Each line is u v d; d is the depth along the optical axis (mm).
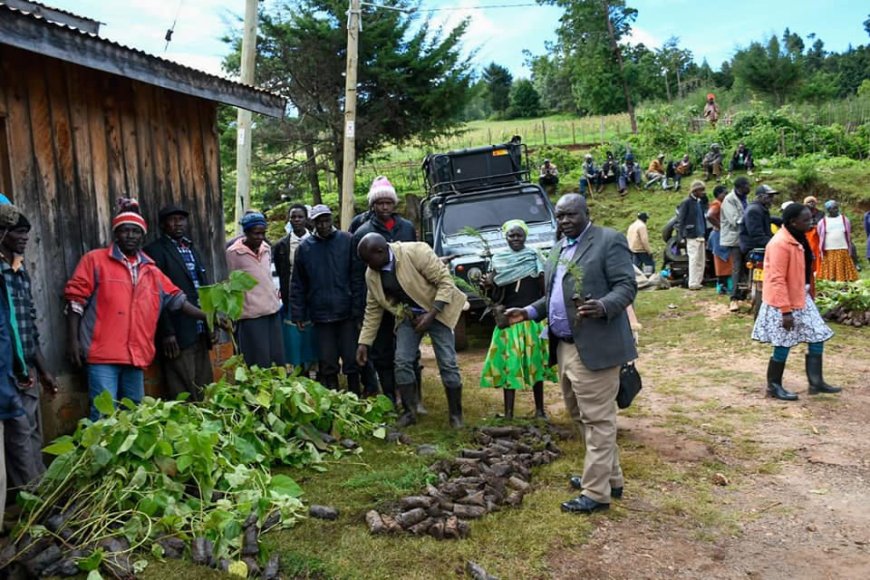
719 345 8984
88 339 4672
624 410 6410
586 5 40875
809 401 6488
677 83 59438
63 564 3287
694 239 12719
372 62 23094
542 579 3438
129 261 4793
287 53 22953
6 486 3801
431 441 5352
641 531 3965
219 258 6430
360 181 31094
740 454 5203
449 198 11094
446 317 5598
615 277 3998
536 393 6078
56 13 6246
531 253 5754
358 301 6242
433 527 3789
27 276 4098
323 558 3521
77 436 3932
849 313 9859
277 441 4887
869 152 27219
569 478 4676
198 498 3961
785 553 3748
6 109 4469
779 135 27844
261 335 6273
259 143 23797
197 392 5648
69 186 4910
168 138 5867
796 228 6434
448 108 24125
